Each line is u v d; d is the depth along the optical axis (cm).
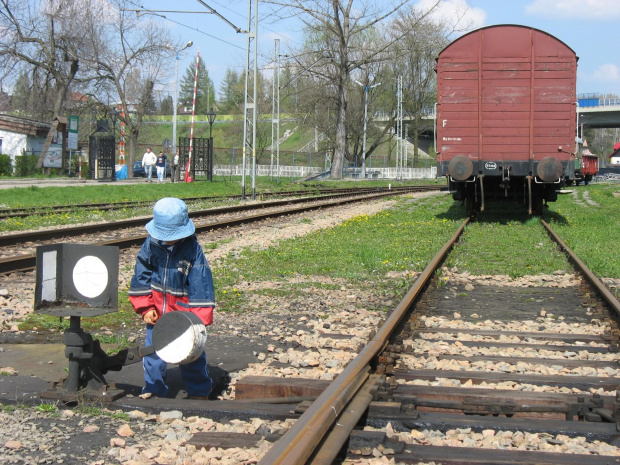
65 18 5278
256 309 873
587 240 1612
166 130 10775
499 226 1978
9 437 416
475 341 698
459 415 452
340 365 609
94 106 5794
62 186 3144
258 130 7044
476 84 2000
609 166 13350
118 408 472
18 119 4822
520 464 372
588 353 654
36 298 484
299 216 2300
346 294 981
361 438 400
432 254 1348
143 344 686
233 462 376
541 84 1973
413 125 8269
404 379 560
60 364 599
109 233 1689
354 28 5406
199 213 2186
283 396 522
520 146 1994
